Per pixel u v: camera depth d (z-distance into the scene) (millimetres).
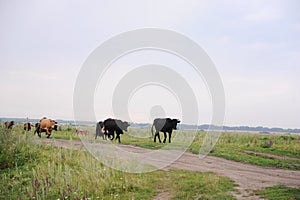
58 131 26453
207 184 10383
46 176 10758
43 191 9484
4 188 10469
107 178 10812
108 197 9539
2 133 15219
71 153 13617
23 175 11609
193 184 10492
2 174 11719
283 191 9742
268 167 13242
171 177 11344
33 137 16641
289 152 15938
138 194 9766
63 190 9898
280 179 11242
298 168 13023
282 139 21062
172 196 9500
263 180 11070
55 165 12266
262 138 21344
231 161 14367
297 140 20453
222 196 9281
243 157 14812
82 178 10766
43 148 15312
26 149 14445
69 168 11602
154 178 11250
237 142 19562
